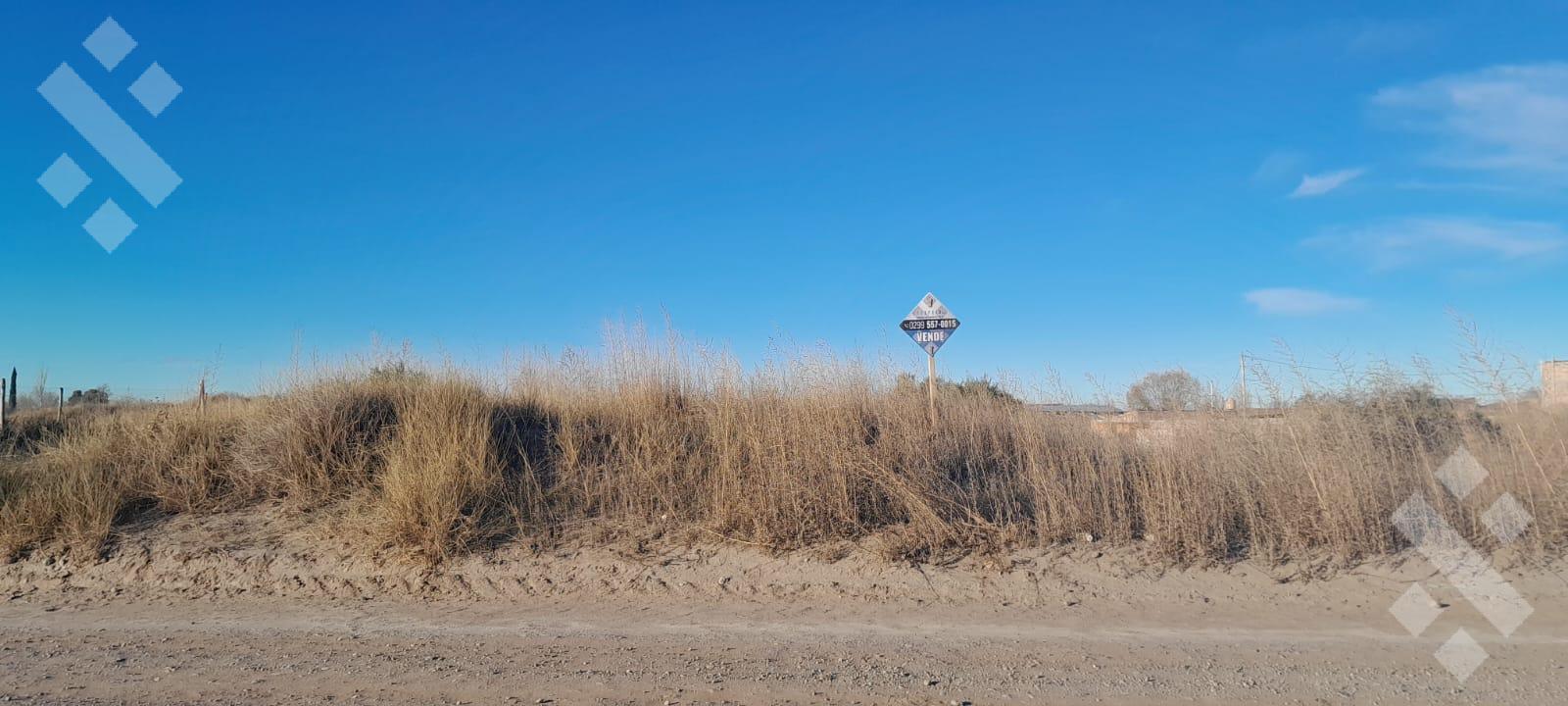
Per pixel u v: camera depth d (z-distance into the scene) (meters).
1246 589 8.55
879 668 6.52
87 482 10.42
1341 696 5.88
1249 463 10.19
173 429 11.90
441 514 9.66
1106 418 11.92
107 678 6.23
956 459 11.28
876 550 9.36
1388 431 10.12
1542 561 8.78
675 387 13.21
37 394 19.58
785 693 5.98
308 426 11.54
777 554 9.44
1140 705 5.75
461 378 13.05
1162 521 9.53
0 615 8.13
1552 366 10.40
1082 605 8.36
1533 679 6.18
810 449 10.68
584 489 10.78
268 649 6.98
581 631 7.57
